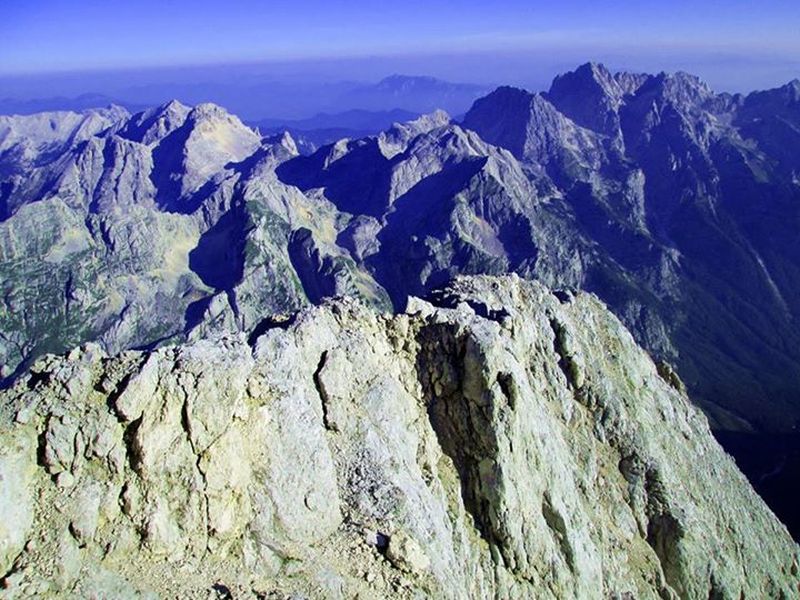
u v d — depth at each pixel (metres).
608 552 75.00
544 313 92.50
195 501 44.44
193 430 45.66
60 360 48.03
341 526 50.31
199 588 41.56
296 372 54.62
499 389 63.78
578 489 77.50
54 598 38.06
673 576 80.94
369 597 45.16
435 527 54.56
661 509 84.44
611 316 110.94
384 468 55.34
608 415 88.94
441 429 64.81
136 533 42.53
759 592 92.50
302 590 43.72
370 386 60.62
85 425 43.94
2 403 44.62
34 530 40.53
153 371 46.53
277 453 49.72
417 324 68.44
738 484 112.31
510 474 62.03
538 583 61.12
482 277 92.81
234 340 51.97
